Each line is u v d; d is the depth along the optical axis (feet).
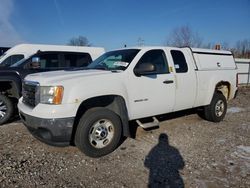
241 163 13.51
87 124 13.53
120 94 14.73
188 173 12.30
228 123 22.11
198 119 23.03
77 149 15.19
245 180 11.65
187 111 25.04
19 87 21.68
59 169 12.58
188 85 18.74
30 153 14.47
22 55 36.22
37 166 12.84
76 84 13.20
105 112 14.20
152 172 12.39
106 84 14.20
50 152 14.69
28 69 22.71
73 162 13.42
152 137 17.66
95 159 13.89
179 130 19.45
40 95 13.19
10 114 20.63
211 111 21.38
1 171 12.16
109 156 14.32
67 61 26.71
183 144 16.37
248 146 16.17
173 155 14.52
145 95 16.03
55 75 14.11
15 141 16.42
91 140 13.88
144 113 16.29
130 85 15.30
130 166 13.05
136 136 17.81
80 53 28.17
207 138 17.67
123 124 15.17
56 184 11.14
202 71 20.07
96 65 17.63
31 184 11.09
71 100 12.89
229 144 16.48
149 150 15.25
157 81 16.62
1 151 14.70
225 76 22.25
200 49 20.93
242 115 25.98
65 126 12.74
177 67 18.28
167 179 11.69
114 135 14.60
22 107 14.60
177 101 18.10
